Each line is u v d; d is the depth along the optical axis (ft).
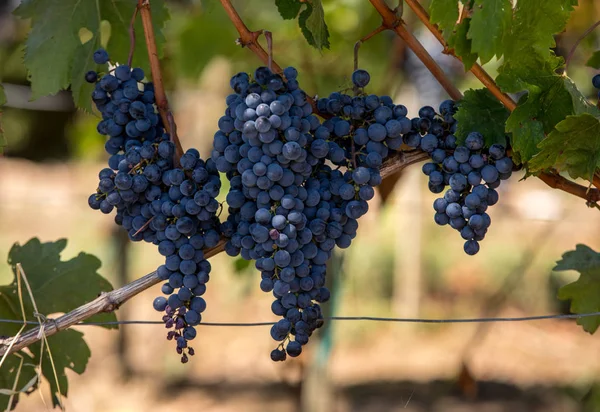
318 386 12.47
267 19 10.66
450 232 27.84
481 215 6.62
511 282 18.01
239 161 6.47
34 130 39.99
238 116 6.40
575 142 6.61
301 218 6.40
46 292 7.39
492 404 16.65
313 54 10.91
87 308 6.77
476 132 6.64
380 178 6.56
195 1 10.94
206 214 6.50
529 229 27.58
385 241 24.93
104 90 6.73
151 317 22.21
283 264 6.40
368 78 6.67
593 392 14.94
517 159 6.68
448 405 16.60
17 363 7.36
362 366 19.29
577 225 26.13
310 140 6.49
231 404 16.98
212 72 14.58
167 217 6.55
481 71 6.70
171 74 12.30
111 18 7.38
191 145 16.71
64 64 7.34
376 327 21.90
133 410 16.72
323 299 6.56
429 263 25.52
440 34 6.72
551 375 18.74
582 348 21.12
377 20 10.07
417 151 6.73
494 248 26.23
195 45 10.80
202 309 6.57
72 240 28.02
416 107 13.39
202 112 15.52
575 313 7.42
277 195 6.41
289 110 6.44
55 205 31.96
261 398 17.31
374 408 16.26
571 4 6.62
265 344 20.95
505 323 22.97
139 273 25.44
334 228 6.51
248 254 6.54
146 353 20.25
